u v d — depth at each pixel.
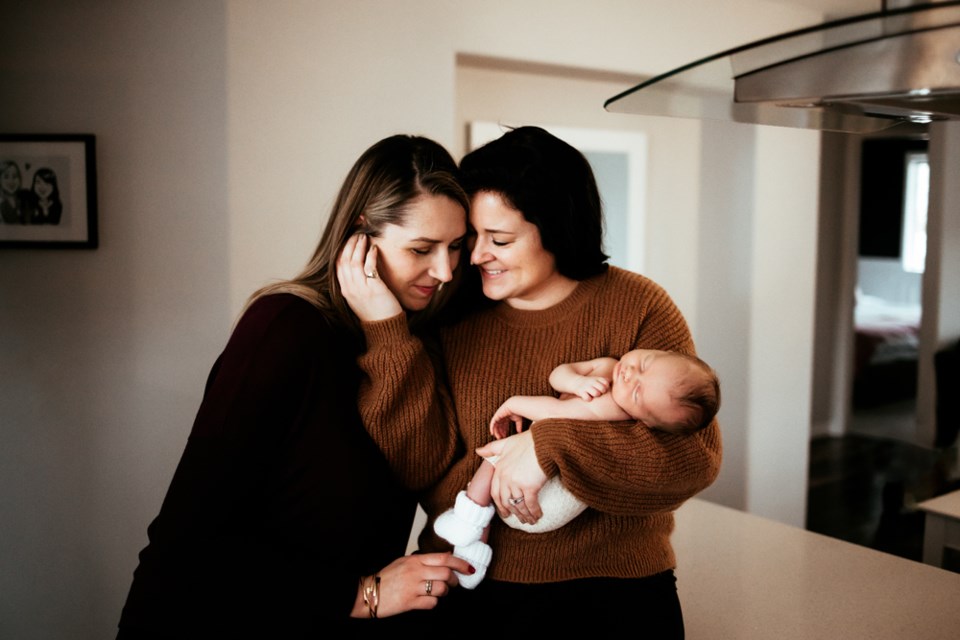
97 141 2.55
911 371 7.09
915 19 0.77
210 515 1.20
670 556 1.50
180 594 1.17
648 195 4.04
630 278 1.50
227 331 2.67
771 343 4.16
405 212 1.29
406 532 1.48
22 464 2.61
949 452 5.02
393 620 1.44
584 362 1.43
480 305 1.52
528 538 1.40
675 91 1.04
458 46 3.04
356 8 2.80
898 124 1.26
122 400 2.64
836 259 6.28
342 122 2.80
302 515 1.29
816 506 4.56
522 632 1.38
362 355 1.34
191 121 2.60
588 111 3.80
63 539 2.65
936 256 5.54
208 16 2.58
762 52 0.89
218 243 2.64
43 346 2.59
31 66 2.53
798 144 4.12
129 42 2.54
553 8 3.27
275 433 1.25
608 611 1.39
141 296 2.62
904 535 4.05
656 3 3.57
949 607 2.08
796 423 4.35
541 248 1.37
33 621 2.66
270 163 2.69
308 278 1.39
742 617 2.02
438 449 1.39
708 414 1.34
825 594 2.16
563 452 1.29
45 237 2.54
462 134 3.43
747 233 4.03
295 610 1.24
